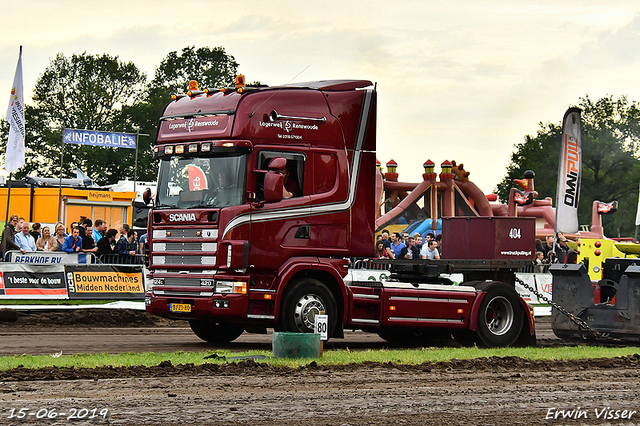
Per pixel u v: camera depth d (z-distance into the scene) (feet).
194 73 366.63
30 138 333.21
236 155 50.75
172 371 37.24
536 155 362.33
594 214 169.68
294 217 51.78
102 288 76.38
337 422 28.02
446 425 28.22
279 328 51.42
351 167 54.19
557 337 65.92
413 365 41.11
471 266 57.36
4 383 33.30
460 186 147.95
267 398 31.60
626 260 61.77
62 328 65.72
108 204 132.57
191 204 51.65
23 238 75.20
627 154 348.38
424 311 55.31
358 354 45.75
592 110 360.48
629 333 57.36
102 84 343.67
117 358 41.32
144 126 341.21
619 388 36.88
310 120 52.90
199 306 50.78
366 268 76.18
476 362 42.73
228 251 49.78
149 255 53.67
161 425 26.86
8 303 71.67
